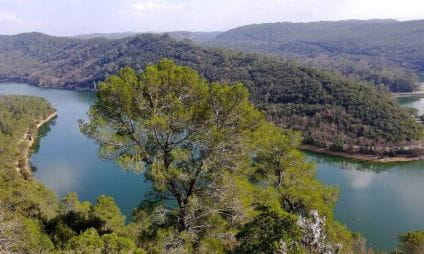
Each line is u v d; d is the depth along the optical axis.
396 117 117.69
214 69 185.38
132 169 18.33
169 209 20.48
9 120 127.31
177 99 19.03
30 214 33.09
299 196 25.39
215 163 19.72
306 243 14.43
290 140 26.52
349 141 110.31
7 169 77.00
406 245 41.44
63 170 90.88
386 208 69.50
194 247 19.59
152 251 19.55
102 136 18.80
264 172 26.66
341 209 69.25
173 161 19.62
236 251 17.08
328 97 131.38
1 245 19.30
